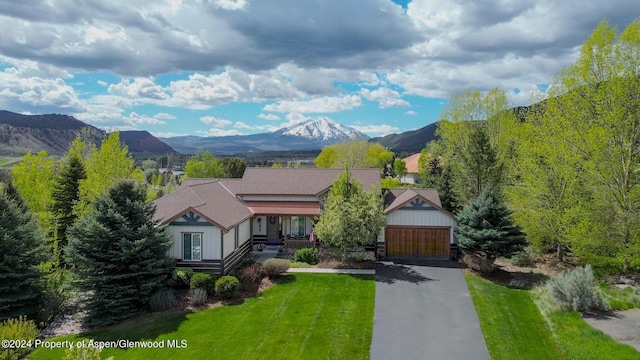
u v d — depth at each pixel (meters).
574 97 31.17
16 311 22.62
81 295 25.27
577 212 30.89
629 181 29.66
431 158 63.62
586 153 30.80
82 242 24.34
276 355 19.34
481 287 28.75
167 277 27.50
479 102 54.69
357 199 33.66
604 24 29.62
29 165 39.50
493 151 43.38
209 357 19.22
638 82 28.28
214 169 69.12
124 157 45.59
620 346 19.20
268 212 37.19
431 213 36.06
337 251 35.25
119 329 22.56
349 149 93.50
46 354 19.88
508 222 31.77
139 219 25.56
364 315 23.88
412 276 31.14
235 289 26.53
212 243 29.50
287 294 27.23
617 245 29.44
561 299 24.94
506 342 20.66
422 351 19.80
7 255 22.45
